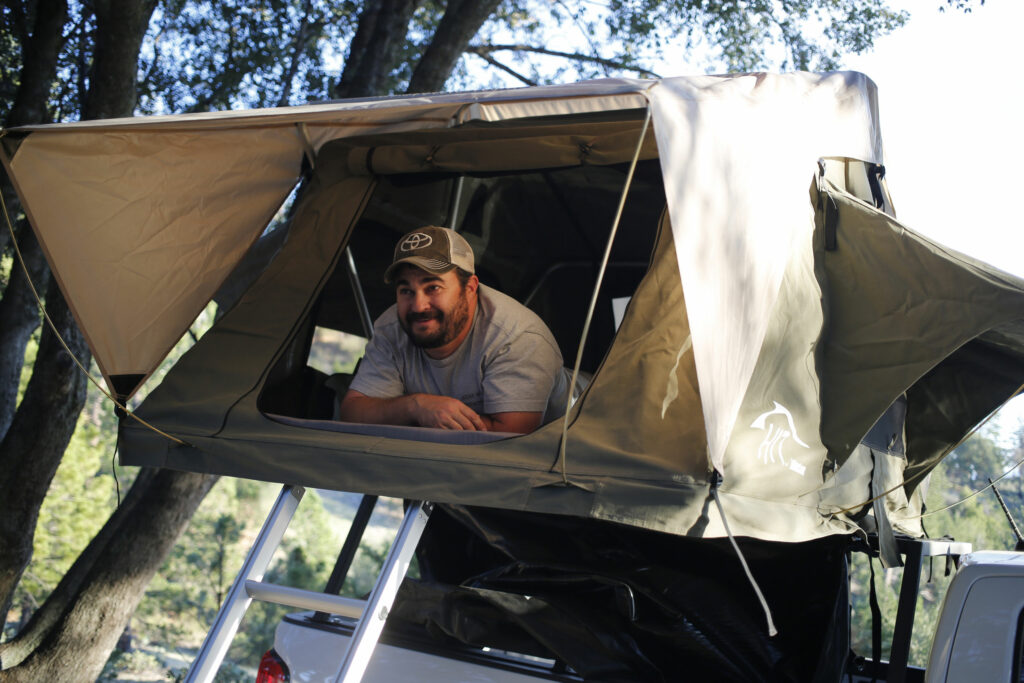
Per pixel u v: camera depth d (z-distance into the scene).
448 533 3.40
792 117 2.93
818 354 2.98
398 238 4.06
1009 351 3.60
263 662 2.84
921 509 4.05
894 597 8.99
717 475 2.24
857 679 3.20
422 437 2.79
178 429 3.04
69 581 7.47
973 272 2.97
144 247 3.38
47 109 7.98
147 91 9.16
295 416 3.46
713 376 2.22
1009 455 6.14
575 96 2.51
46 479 6.97
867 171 3.73
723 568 2.90
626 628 2.71
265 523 2.72
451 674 2.60
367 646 2.31
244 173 3.58
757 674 2.78
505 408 3.03
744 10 9.05
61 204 3.18
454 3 8.45
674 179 2.27
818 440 2.85
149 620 30.95
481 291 3.24
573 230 4.77
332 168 3.75
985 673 2.34
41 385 6.88
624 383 2.57
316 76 9.64
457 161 3.66
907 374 2.89
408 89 8.30
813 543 2.91
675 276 2.67
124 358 3.28
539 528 2.93
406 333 3.19
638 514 2.33
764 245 2.54
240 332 3.34
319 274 3.53
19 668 6.83
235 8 9.33
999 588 2.40
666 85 2.53
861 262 3.14
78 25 8.27
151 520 7.09
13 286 7.60
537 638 2.61
